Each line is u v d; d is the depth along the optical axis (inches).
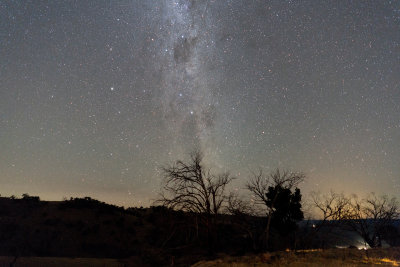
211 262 952.3
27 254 1539.1
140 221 2105.1
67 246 1683.1
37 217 2016.5
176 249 1277.1
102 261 1285.7
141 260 1221.1
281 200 1366.9
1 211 2064.5
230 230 1358.3
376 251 1064.2
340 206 1390.3
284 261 880.3
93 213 2164.1
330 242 1494.8
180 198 1289.4
